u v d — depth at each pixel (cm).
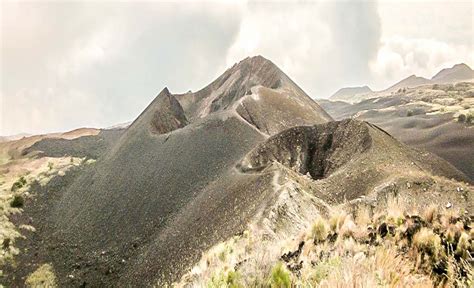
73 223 6438
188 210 5009
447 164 5734
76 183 8775
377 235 704
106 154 10425
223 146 7512
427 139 13962
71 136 15088
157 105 11962
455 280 538
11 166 11388
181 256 3438
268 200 2881
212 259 1486
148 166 7588
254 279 606
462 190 3475
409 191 3553
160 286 3033
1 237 5441
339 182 4550
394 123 18275
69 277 4556
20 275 4694
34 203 7706
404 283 498
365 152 5369
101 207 6600
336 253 616
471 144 12431
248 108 10750
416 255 620
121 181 7412
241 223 2800
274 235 1986
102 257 4928
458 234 654
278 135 6888
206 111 16700
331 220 847
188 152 7538
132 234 5294
